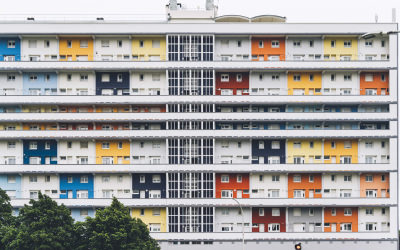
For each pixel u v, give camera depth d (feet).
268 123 309.63
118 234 254.88
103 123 308.19
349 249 304.09
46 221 256.52
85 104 305.73
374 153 311.27
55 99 304.30
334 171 304.71
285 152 309.42
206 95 304.09
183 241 301.63
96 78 310.45
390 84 308.81
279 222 307.17
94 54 312.29
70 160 308.40
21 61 305.94
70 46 313.12
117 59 312.50
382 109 311.47
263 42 314.35
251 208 306.96
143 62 305.94
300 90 312.91
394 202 305.12
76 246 260.01
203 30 308.19
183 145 304.71
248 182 307.37
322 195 307.99
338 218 307.78
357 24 311.27
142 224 270.26
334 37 314.76
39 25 308.60
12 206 301.22
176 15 321.32
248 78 312.09
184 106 305.32
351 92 312.91
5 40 312.91
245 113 304.30
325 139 309.83
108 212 263.70
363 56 314.76
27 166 303.27
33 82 311.06
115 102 303.89
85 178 307.37
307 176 308.40
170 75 306.96
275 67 306.55
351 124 310.45
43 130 304.71
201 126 304.71
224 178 307.37
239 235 302.45
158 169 302.45
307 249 303.27
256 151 309.42
